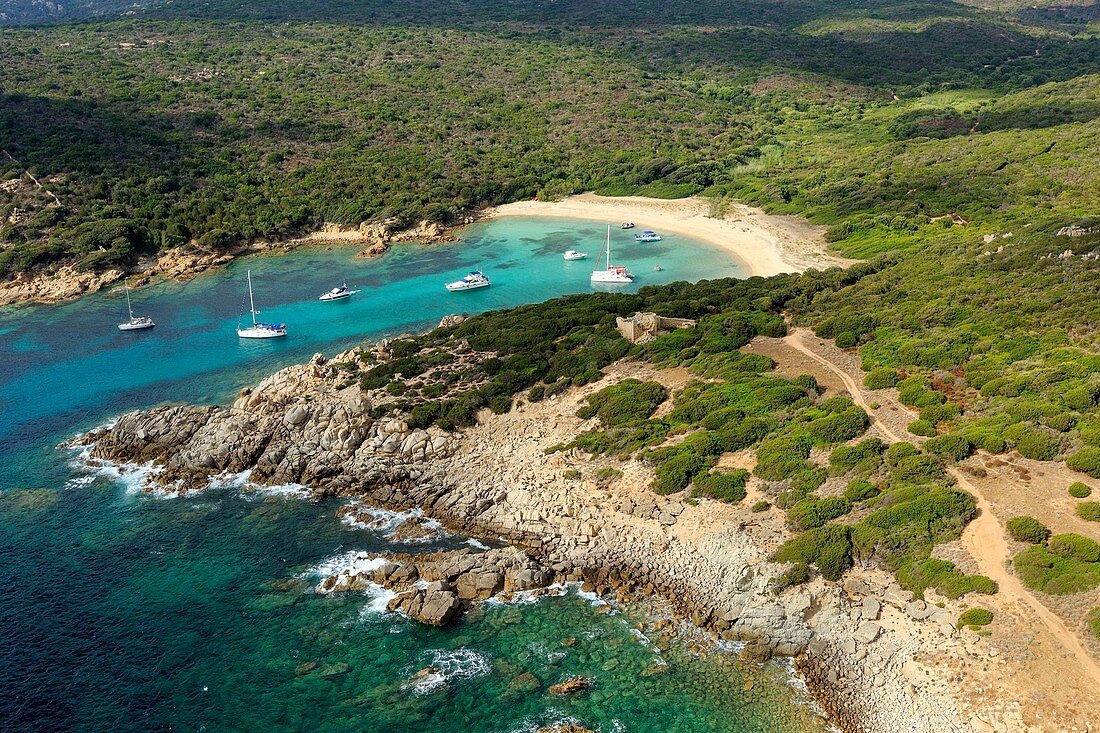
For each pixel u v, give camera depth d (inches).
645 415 2204.7
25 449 2415.1
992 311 2370.8
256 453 2269.9
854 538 1614.2
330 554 1850.4
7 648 1547.7
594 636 1542.8
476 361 2655.0
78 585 1743.4
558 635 1550.2
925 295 2645.2
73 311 3774.6
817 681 1392.7
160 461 2299.5
